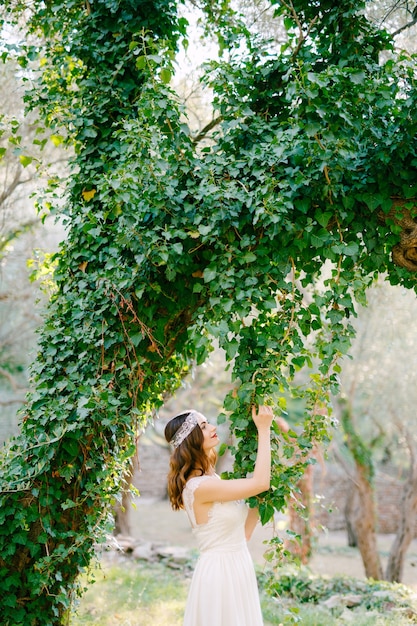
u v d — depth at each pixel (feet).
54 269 14.15
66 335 11.78
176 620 17.80
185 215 10.62
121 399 11.59
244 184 10.39
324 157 9.58
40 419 11.44
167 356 12.38
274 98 11.61
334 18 10.92
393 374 31.48
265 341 10.24
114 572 23.44
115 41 12.73
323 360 10.35
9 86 21.76
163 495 71.87
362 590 22.03
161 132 10.51
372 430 42.24
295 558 10.54
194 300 11.36
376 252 10.77
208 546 9.57
